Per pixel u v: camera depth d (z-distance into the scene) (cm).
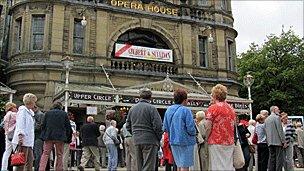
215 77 2819
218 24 2922
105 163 1744
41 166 988
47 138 997
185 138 767
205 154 883
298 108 3716
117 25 2564
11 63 2411
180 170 790
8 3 2845
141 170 796
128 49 2541
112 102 1848
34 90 2288
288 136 1233
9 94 2098
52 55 2320
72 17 2442
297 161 1859
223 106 746
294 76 3731
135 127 804
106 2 2553
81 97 1788
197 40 2825
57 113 1020
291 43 3938
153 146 791
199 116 976
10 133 1042
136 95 1906
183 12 2805
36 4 2400
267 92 3941
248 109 2166
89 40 2450
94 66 2406
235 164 763
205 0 3059
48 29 2373
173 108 799
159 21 2711
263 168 1177
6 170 1046
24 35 2389
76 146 1734
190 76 2673
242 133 1155
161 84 2167
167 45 2772
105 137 1338
